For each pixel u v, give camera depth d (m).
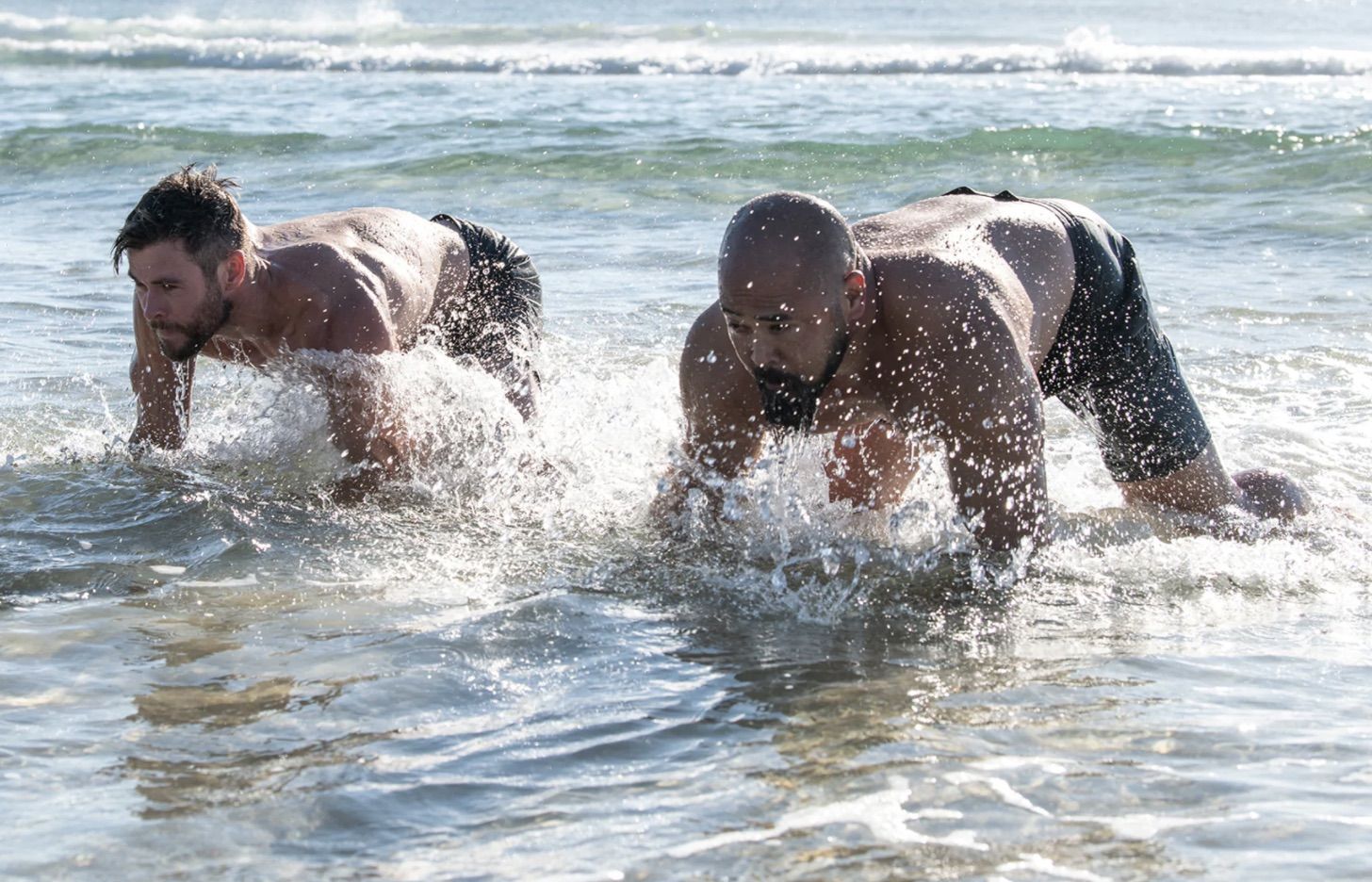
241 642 2.82
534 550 3.38
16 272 6.84
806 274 2.64
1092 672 2.65
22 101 13.91
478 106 12.85
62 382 4.93
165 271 3.46
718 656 2.75
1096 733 2.38
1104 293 3.37
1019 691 2.56
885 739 2.37
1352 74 16.34
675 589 3.11
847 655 2.75
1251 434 4.36
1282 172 8.79
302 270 3.66
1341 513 3.64
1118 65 16.98
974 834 2.05
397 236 4.09
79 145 10.56
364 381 3.65
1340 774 2.22
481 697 2.55
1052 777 2.22
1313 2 30.86
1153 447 3.57
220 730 2.42
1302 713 2.45
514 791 2.21
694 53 19.50
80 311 6.03
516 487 3.81
